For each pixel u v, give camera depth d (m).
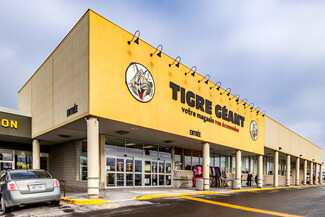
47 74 14.55
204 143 17.92
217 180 22.94
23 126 15.71
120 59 12.06
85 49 11.09
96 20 11.29
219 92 19.70
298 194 17.28
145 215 7.74
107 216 7.41
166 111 14.44
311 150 43.03
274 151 29.17
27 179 8.11
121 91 11.90
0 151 16.97
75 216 7.32
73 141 16.77
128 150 16.89
